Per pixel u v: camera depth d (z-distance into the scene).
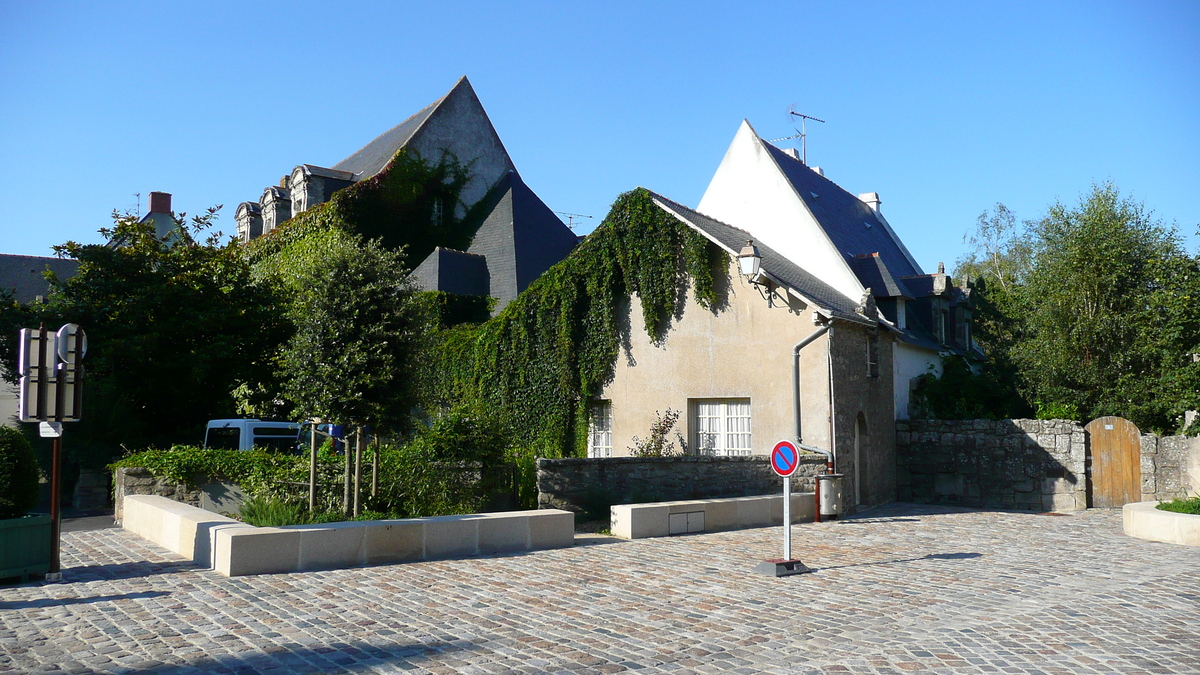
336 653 6.53
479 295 27.45
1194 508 14.09
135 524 13.08
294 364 11.86
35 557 9.02
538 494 14.65
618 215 20.88
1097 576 10.55
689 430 19.67
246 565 9.52
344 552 10.28
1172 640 7.34
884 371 21.19
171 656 6.35
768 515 15.67
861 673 6.29
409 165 30.56
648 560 11.25
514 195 31.08
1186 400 19.16
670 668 6.34
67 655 6.33
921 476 21.19
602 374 20.94
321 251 12.40
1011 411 24.48
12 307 21.53
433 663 6.33
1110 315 22.75
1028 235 44.78
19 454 9.15
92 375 20.38
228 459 14.51
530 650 6.74
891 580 10.11
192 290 21.47
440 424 14.62
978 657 6.74
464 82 32.91
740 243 20.77
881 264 23.50
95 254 20.84
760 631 7.52
